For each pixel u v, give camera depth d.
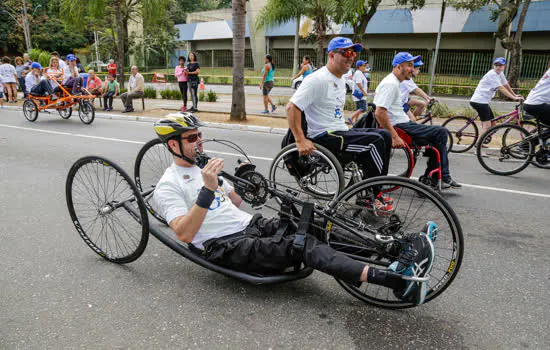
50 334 2.54
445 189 5.39
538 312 2.82
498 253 3.71
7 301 2.88
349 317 2.74
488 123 7.86
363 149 4.12
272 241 2.75
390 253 2.71
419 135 4.90
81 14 22.92
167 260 3.49
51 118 12.11
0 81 15.76
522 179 6.15
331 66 4.17
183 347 2.44
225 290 3.05
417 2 19.75
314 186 4.69
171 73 28.89
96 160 3.26
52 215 4.46
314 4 14.37
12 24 42.06
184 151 2.84
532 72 19.83
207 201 2.61
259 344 2.47
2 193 5.18
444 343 2.50
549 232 4.18
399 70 4.67
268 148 8.12
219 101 17.14
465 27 24.28
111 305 2.85
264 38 30.77
